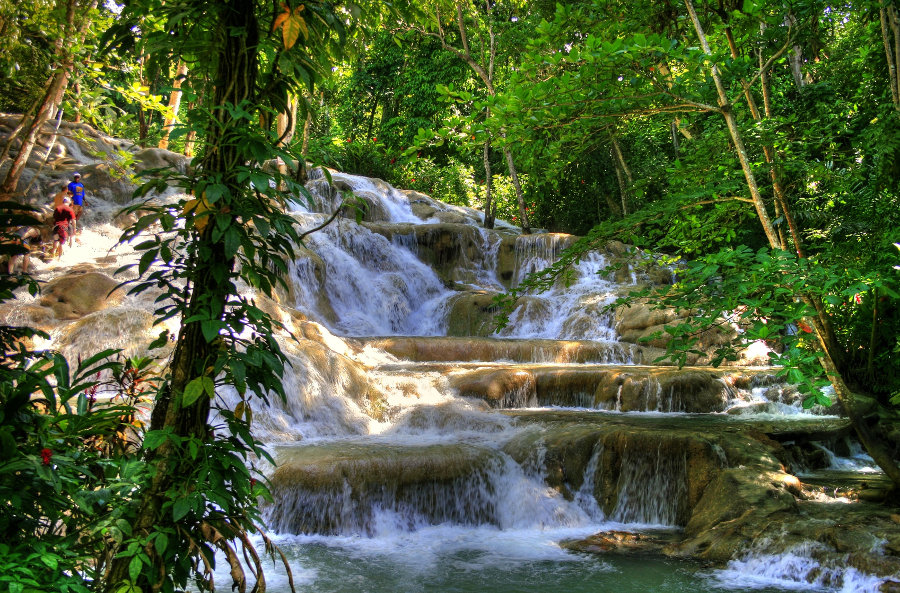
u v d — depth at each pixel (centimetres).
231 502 279
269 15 317
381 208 2119
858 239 870
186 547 269
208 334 262
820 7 665
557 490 880
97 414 296
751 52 847
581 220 2466
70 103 1298
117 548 264
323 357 1095
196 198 280
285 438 947
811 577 618
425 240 1950
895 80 746
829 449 991
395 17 443
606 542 766
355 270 1709
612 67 567
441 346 1404
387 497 816
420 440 970
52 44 1038
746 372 1248
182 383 276
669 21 748
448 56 2458
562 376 1223
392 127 2872
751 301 526
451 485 848
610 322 1599
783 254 539
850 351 1116
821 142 810
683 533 790
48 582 244
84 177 1661
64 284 1170
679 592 609
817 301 668
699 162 775
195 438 265
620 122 677
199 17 297
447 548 750
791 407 1142
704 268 563
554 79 562
